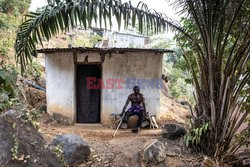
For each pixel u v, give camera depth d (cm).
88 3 290
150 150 340
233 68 316
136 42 1149
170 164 337
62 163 265
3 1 977
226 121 334
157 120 646
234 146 359
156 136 484
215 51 330
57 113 641
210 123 341
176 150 374
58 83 642
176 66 507
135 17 305
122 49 579
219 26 316
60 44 1073
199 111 357
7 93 297
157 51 606
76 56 624
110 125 630
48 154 241
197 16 323
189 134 365
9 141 206
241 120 340
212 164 328
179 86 1231
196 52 357
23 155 209
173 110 858
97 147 390
